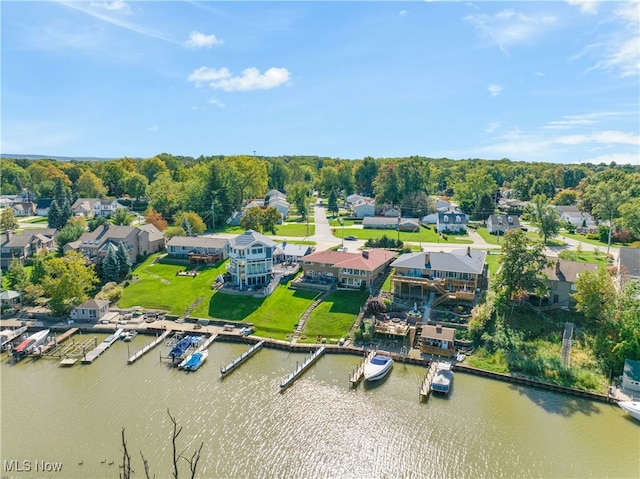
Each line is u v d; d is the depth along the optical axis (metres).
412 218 147.00
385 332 66.06
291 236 123.50
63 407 51.59
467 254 79.31
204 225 122.62
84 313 77.75
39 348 65.50
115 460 42.50
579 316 66.31
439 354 62.16
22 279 83.62
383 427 47.38
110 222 124.75
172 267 97.00
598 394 52.97
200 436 45.78
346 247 105.75
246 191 163.38
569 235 124.12
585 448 44.25
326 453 43.41
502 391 54.69
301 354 65.19
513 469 41.31
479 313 66.38
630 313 56.50
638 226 109.56
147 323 75.69
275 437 45.69
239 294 81.25
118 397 53.59
